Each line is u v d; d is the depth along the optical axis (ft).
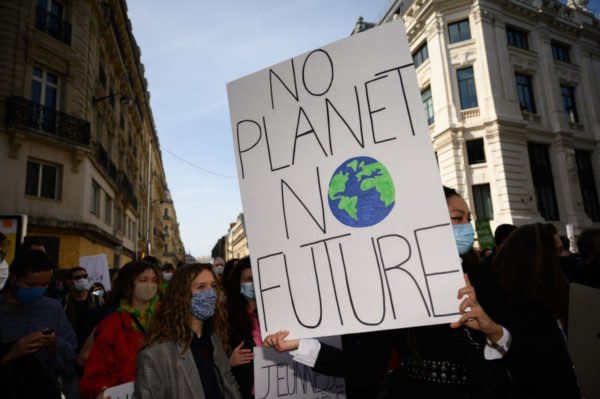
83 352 9.32
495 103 58.80
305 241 5.82
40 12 45.24
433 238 5.12
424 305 5.03
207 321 7.26
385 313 5.20
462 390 4.83
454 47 62.13
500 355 4.92
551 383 4.79
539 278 5.43
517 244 5.82
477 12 61.31
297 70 6.35
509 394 5.12
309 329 5.58
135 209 92.22
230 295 9.15
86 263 24.99
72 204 45.68
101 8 56.44
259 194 6.27
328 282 5.58
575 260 12.51
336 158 5.84
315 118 6.08
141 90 106.93
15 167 40.52
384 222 5.40
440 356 5.04
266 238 6.07
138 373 6.20
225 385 6.99
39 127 42.65
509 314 5.20
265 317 5.85
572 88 71.87
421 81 67.87
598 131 70.03
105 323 8.59
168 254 225.76
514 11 65.57
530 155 62.80
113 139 68.08
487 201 58.29
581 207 63.31
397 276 5.22
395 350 6.02
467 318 4.72
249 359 8.21
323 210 5.80
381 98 5.69
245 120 6.59
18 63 42.09
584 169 69.00
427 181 5.26
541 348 4.89
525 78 66.08
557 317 6.18
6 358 6.63
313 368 5.70
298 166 6.07
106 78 63.52
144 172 122.21
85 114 50.06
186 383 6.26
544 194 62.28
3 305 8.69
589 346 5.78
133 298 8.98
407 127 5.48
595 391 5.70
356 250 5.50
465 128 59.88
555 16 69.62
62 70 47.03
